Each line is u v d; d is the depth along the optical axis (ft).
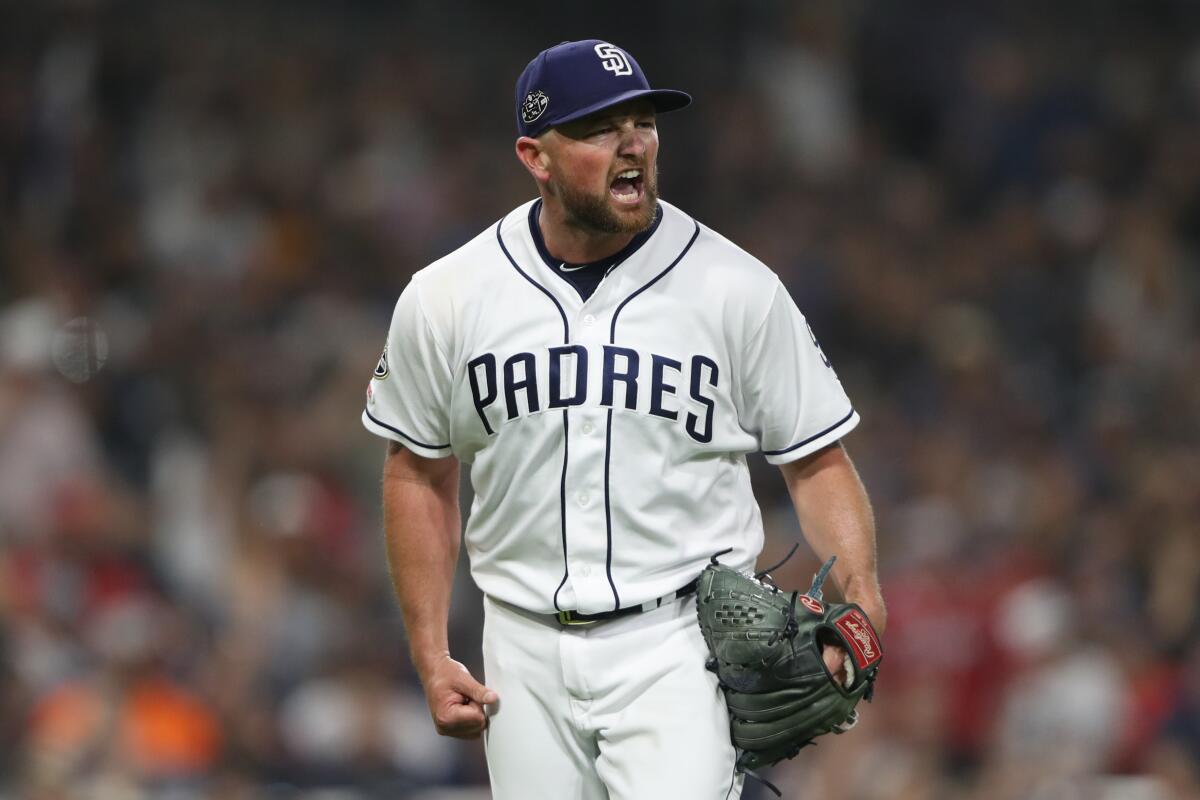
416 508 44.96
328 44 160.86
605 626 42.32
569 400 41.57
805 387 43.01
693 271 42.39
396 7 165.68
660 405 41.47
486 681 44.32
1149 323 139.74
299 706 93.91
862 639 41.11
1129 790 87.66
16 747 87.25
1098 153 153.99
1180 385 131.23
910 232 147.02
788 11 161.27
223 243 137.08
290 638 99.09
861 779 88.99
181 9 156.87
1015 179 154.10
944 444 117.60
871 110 162.09
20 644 92.32
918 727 92.43
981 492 112.98
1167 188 152.76
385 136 148.46
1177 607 96.63
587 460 41.47
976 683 96.02
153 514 112.27
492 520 43.29
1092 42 166.61
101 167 141.38
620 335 41.73
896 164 157.69
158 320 126.82
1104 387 133.49
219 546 109.09
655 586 41.96
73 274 130.11
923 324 136.77
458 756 94.02
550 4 163.84
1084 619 95.81
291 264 135.95
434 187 145.59
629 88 40.78
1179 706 91.61
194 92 148.15
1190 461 108.06
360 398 116.47
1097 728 91.66
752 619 41.09
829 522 43.37
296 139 147.54
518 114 42.47
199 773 89.71
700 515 42.52
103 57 146.72
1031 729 92.99
